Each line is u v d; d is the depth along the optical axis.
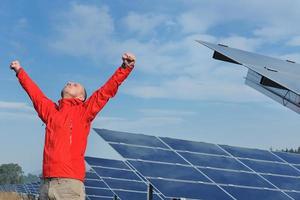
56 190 6.37
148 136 19.66
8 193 52.47
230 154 19.86
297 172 19.73
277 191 17.12
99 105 6.70
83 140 6.68
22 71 7.13
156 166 17.05
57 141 6.50
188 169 17.28
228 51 13.13
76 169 6.47
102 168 27.56
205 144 20.23
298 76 12.26
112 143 18.45
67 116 6.67
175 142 19.55
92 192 31.47
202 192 15.47
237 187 16.62
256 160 19.91
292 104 11.11
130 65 6.58
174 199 14.58
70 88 7.00
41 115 6.84
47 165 6.46
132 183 25.73
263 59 14.07
